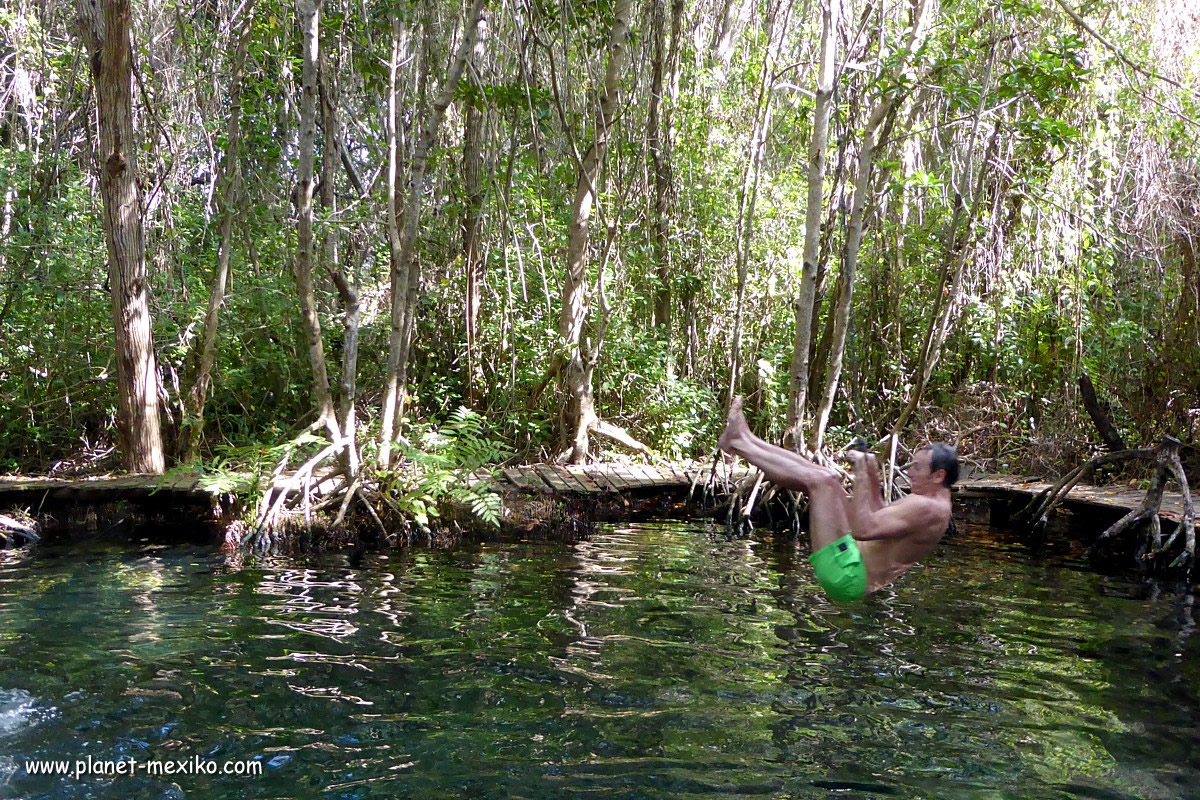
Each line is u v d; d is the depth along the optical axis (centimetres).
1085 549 1091
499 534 1128
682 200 1630
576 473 1334
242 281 1383
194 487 1079
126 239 1177
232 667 611
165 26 1442
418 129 1302
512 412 1438
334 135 1319
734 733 518
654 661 643
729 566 970
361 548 1033
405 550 1029
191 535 1075
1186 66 1361
